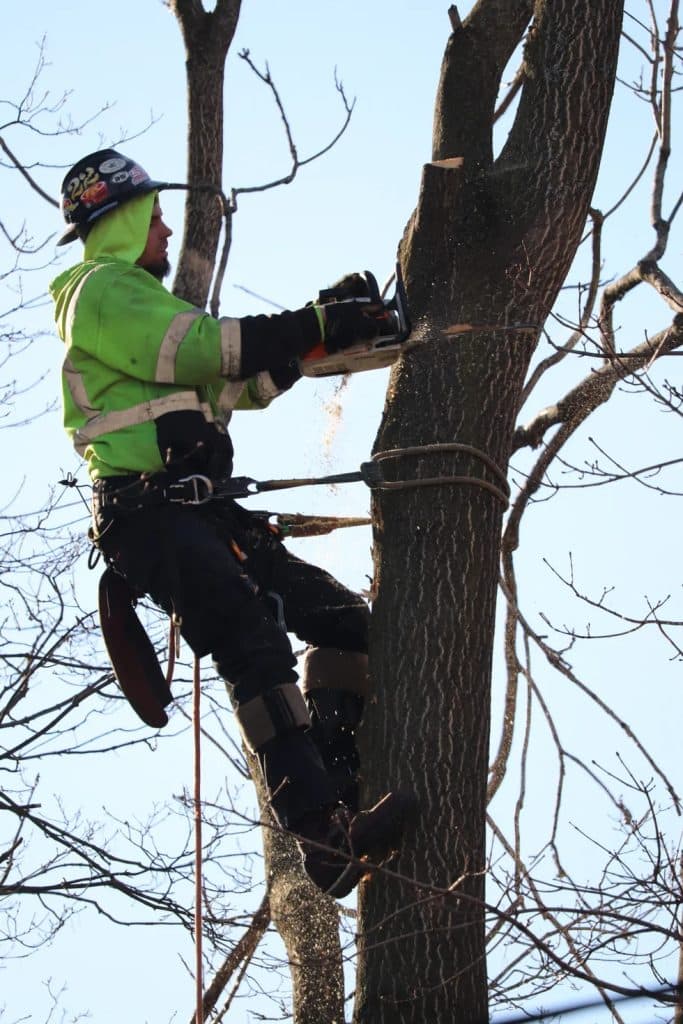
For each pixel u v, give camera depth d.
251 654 7.06
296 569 7.74
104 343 7.12
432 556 7.30
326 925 8.02
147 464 7.16
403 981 6.87
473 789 7.14
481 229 7.69
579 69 7.80
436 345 7.56
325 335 7.02
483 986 7.02
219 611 7.04
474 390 7.50
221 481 7.16
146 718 7.58
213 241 9.71
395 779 7.08
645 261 9.50
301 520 7.84
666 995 6.59
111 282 7.21
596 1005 6.59
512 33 8.10
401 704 7.16
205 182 9.73
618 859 8.21
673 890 7.71
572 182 7.72
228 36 9.86
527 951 7.71
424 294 7.73
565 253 7.73
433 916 6.93
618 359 8.64
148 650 7.68
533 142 7.78
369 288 7.07
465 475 7.39
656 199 9.63
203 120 9.77
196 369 6.99
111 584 7.63
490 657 7.37
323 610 7.65
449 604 7.25
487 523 7.43
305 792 6.95
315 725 7.62
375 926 6.70
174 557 7.05
